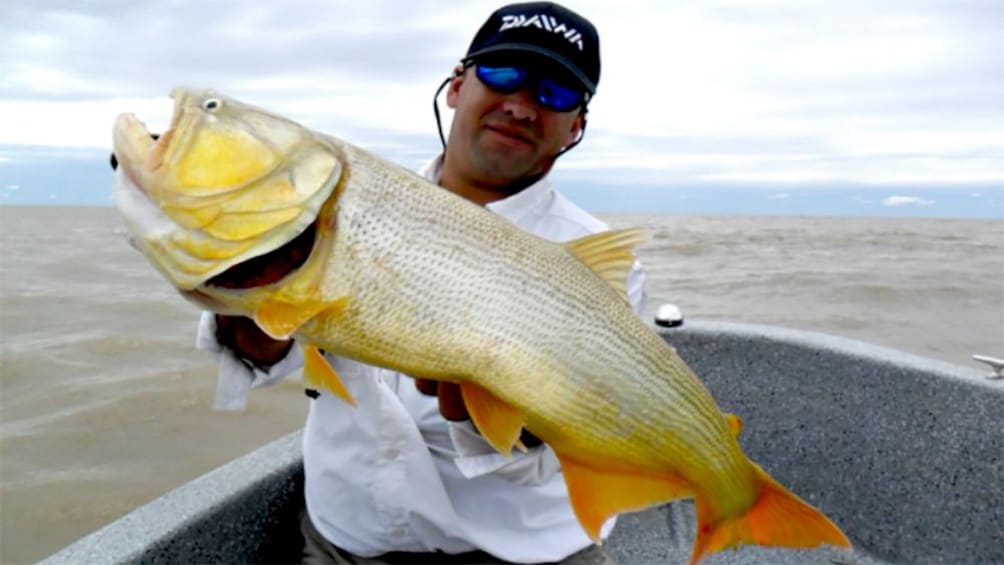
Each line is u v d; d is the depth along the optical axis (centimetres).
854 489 133
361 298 65
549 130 95
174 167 61
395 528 94
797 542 80
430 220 68
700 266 836
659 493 79
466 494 96
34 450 257
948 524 121
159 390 318
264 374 82
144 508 94
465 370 69
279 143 63
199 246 61
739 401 145
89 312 496
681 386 79
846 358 133
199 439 266
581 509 76
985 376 121
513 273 71
